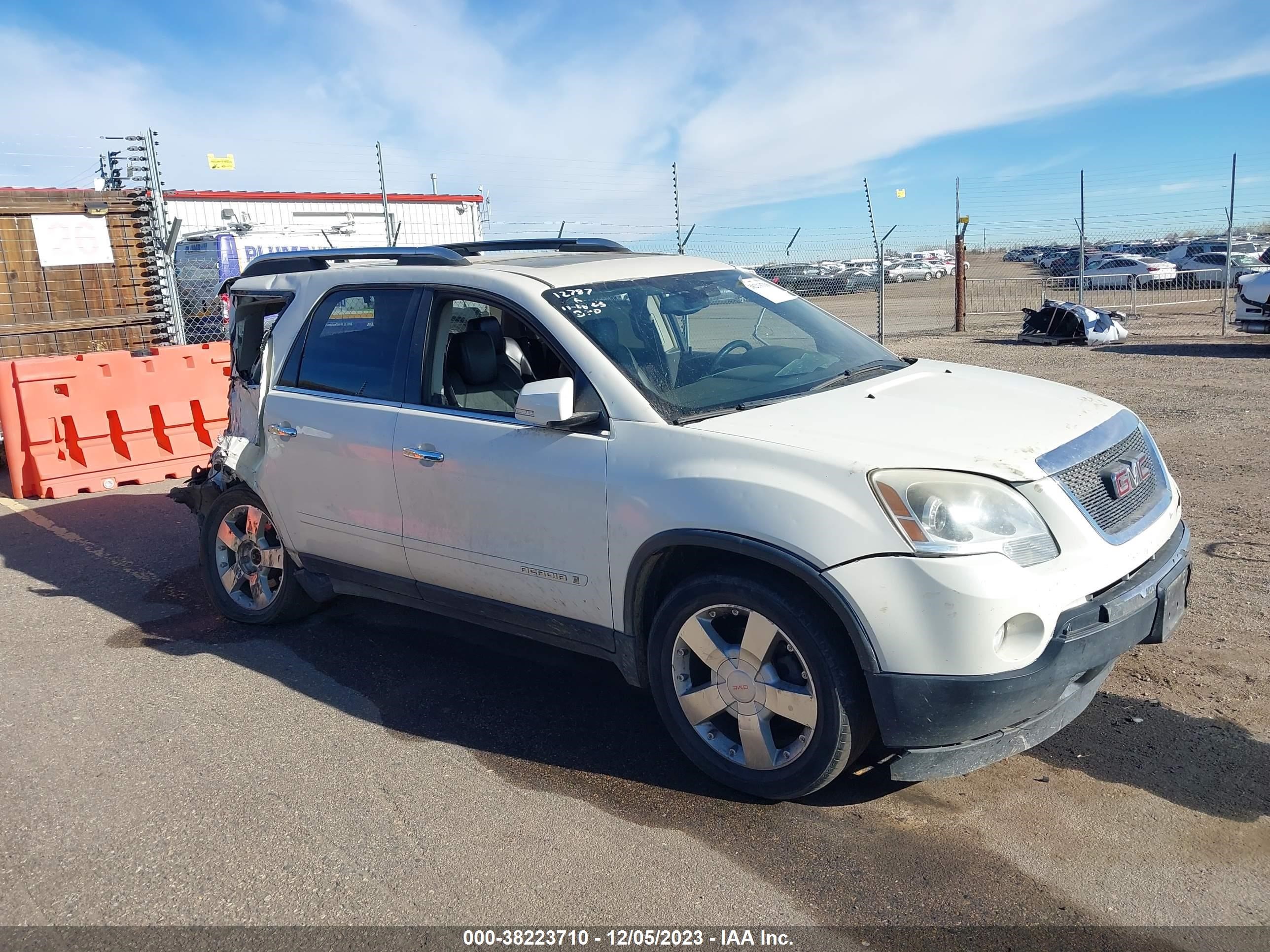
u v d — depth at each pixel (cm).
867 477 305
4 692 457
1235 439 816
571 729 401
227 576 532
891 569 297
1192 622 458
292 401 472
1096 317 1544
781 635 322
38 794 366
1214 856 297
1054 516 307
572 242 509
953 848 309
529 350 431
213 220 1755
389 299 446
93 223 1098
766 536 314
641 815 337
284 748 394
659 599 370
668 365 380
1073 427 345
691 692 350
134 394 880
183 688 454
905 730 303
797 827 325
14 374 830
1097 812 323
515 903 294
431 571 426
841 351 439
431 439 410
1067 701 328
